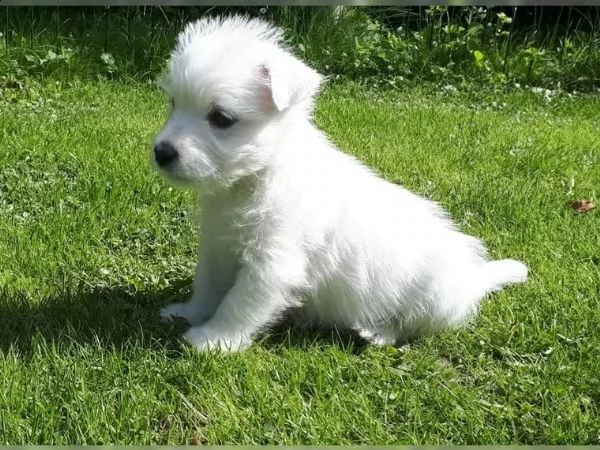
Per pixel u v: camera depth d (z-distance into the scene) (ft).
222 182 1.90
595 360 2.07
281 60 1.91
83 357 1.94
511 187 3.09
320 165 2.05
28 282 2.25
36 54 4.47
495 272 2.37
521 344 2.13
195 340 2.02
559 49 5.57
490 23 5.57
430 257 2.14
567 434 1.83
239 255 2.04
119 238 2.52
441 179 3.15
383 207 2.13
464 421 1.87
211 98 1.86
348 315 2.14
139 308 2.17
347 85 4.92
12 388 1.81
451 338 2.16
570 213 2.92
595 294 2.36
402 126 3.90
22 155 2.98
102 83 4.43
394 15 5.66
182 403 1.84
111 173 2.86
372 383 1.96
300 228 2.01
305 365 1.99
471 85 5.12
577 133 4.08
